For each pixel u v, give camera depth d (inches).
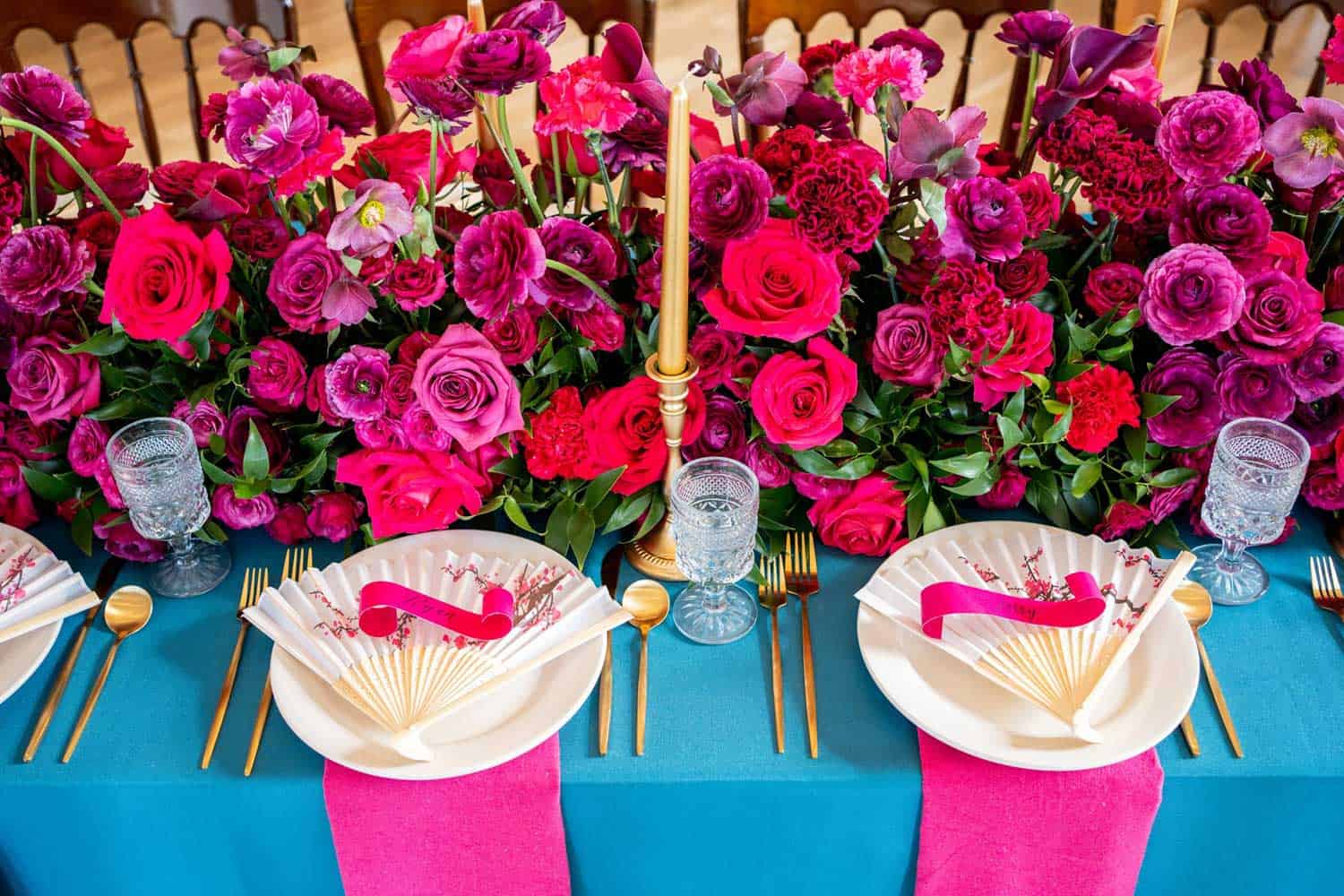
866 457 43.5
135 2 67.9
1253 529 41.7
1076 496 44.7
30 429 45.1
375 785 37.7
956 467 42.9
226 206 40.8
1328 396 43.8
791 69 39.4
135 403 44.4
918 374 40.9
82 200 46.0
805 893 41.9
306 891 41.9
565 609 41.7
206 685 41.5
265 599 41.8
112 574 45.5
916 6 69.1
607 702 40.3
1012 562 43.3
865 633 41.1
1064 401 42.9
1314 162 39.9
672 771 38.4
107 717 40.4
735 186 38.1
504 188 46.4
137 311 38.9
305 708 39.0
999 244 39.4
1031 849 38.5
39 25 67.4
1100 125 41.0
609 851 40.4
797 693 40.8
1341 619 43.0
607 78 37.7
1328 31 68.7
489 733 38.2
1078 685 38.4
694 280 40.9
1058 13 42.5
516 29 36.9
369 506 42.7
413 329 43.5
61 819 39.4
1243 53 118.6
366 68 69.7
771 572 44.8
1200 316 40.1
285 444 44.6
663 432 41.9
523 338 40.8
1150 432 43.8
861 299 43.1
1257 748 38.7
